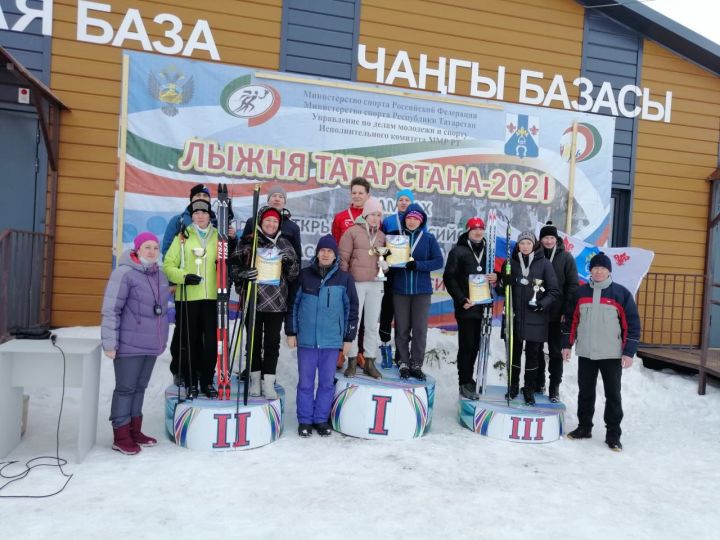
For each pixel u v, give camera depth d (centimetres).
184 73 613
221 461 386
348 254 483
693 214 788
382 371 510
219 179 623
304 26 659
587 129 731
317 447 425
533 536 301
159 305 397
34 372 382
